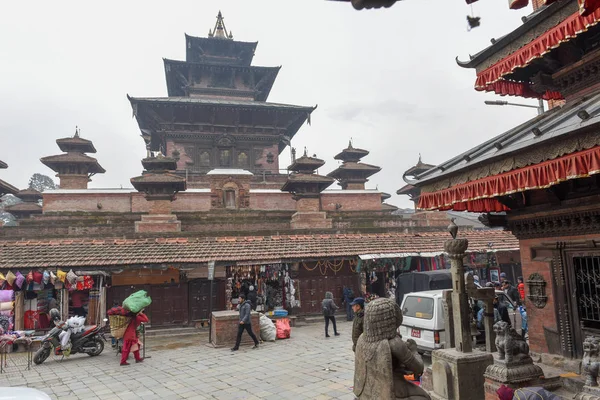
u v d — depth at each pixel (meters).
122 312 11.95
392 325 4.09
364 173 36.94
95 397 8.72
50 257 16.69
